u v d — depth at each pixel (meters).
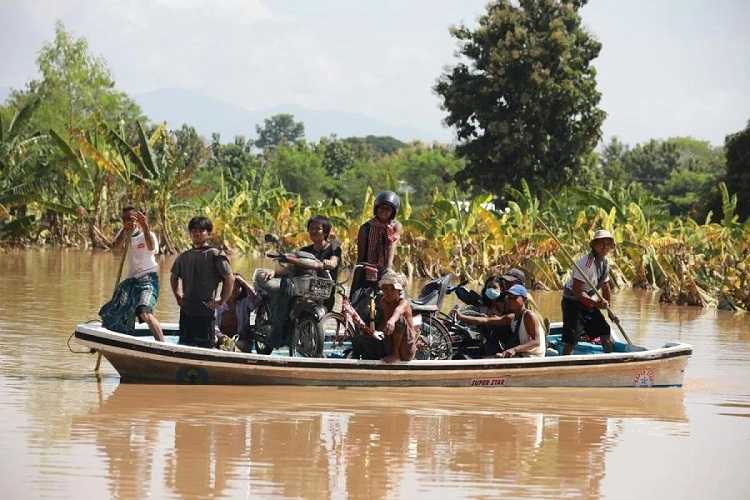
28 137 56.31
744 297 29.78
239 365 13.65
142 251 14.08
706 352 19.72
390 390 14.16
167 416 12.01
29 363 15.24
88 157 52.22
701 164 145.25
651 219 47.12
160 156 52.91
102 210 51.88
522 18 67.00
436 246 40.53
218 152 119.12
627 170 145.62
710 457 11.16
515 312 15.13
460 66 68.94
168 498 8.95
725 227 39.75
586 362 14.91
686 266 32.16
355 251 42.59
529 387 14.84
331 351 15.85
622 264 39.22
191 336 14.20
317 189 128.75
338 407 12.92
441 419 12.55
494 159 65.81
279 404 12.92
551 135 66.94
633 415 13.33
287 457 10.45
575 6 69.38
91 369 14.91
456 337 15.62
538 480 10.02
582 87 66.50
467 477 10.02
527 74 65.31
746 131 62.47
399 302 14.18
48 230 53.09
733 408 14.01
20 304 23.12
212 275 14.10
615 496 9.60
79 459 10.03
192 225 14.15
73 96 76.81
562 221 45.91
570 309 15.75
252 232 52.69
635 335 22.58
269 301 14.51
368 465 10.29
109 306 14.05
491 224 39.06
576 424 12.62
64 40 77.31
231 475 9.72
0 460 9.87
